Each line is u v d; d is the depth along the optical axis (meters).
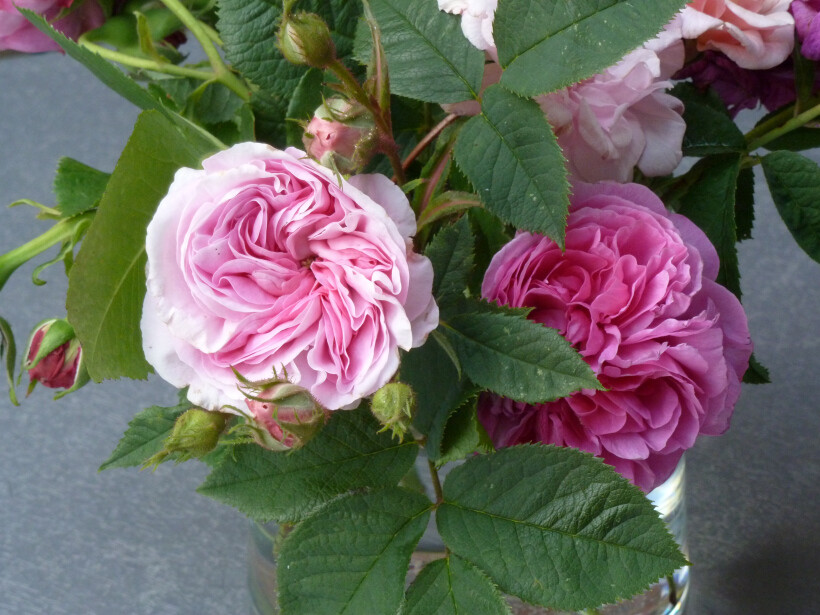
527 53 0.24
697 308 0.28
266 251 0.23
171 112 0.26
